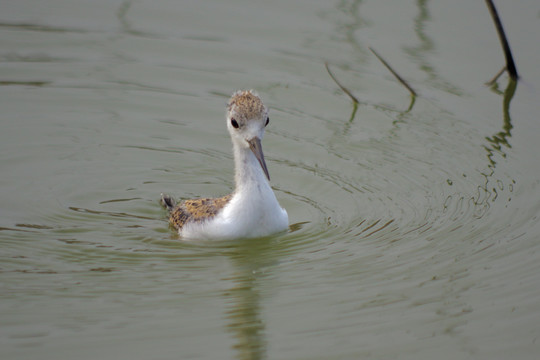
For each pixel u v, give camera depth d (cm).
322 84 1948
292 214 1497
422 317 1144
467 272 1260
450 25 2119
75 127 1830
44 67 2022
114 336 1075
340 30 2125
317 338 1095
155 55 2070
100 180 1647
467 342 1087
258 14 2228
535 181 1574
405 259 1304
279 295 1202
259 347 1067
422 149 1717
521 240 1359
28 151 1733
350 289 1214
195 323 1114
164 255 1324
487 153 1689
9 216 1479
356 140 1761
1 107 1873
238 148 1341
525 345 1083
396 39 2075
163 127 1841
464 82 1927
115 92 1945
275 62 2031
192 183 1655
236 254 1334
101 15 2241
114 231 1427
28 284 1213
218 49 2084
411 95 1895
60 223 1457
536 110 1831
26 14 2228
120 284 1220
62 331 1085
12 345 1050
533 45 2020
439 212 1478
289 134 1789
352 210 1509
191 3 2280
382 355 1055
